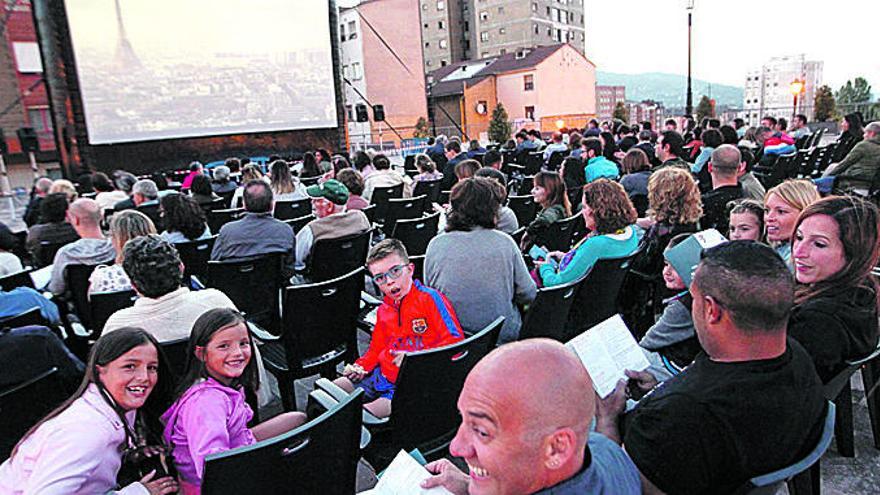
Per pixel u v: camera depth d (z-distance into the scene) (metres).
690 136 10.63
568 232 3.89
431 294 2.28
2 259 3.51
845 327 1.64
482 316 2.49
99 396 1.51
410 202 5.45
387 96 28.28
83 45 11.87
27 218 6.43
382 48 27.91
